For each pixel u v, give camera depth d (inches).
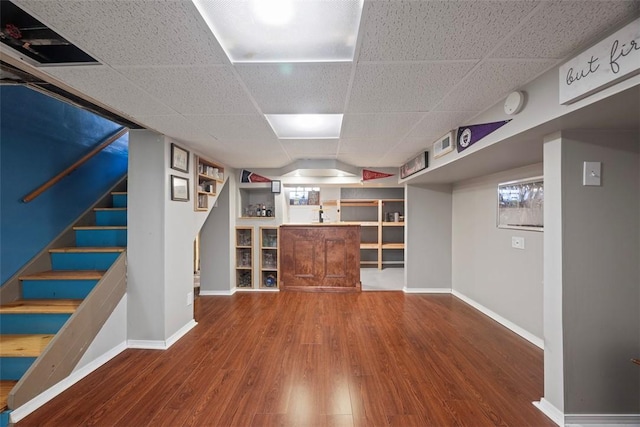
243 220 203.8
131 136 116.5
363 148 145.3
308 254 201.5
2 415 72.1
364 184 206.1
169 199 119.8
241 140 127.6
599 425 72.5
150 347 114.7
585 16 48.4
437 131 116.1
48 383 82.0
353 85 75.1
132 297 115.7
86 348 95.4
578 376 73.3
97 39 54.8
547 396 77.7
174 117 98.1
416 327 135.7
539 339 116.3
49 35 54.9
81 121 130.6
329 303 173.5
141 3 45.4
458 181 186.2
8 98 100.0
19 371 82.8
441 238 198.8
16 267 104.3
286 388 87.8
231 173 198.1
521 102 74.2
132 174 116.3
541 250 116.3
